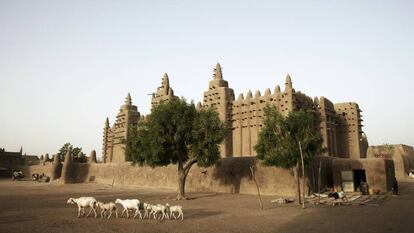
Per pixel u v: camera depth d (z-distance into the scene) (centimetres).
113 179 5919
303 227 1673
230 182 4056
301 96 4834
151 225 1734
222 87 5575
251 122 5091
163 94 6844
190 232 1540
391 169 3906
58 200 3166
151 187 5228
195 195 3747
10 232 1516
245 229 1620
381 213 2158
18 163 10819
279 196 3481
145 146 3422
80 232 1524
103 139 8525
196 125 3356
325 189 3703
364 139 7375
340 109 5338
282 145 2891
